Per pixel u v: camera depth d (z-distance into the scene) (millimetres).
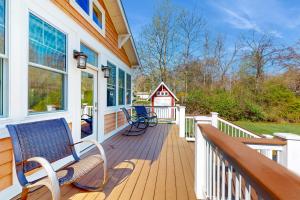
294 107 14828
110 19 6684
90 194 2623
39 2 3041
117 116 7539
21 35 2691
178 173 3389
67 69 3854
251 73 19250
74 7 4105
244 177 1017
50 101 3441
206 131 1947
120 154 4527
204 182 2455
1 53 2455
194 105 16234
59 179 2066
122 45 7965
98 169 3500
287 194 613
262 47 19188
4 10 2480
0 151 2387
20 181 2049
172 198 2543
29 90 2941
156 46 21141
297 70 16781
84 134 5090
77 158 2842
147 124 8562
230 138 1531
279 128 12242
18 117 2643
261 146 2160
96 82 5539
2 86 2502
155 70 21281
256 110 15047
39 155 2334
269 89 16000
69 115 3920
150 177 3203
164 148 5164
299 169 2041
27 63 2805
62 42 3744
